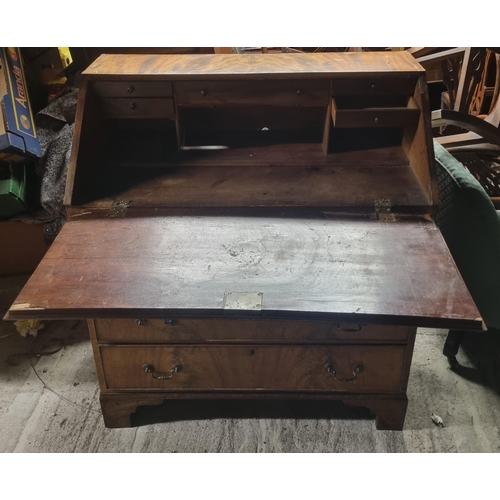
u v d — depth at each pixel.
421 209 1.57
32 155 2.22
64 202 1.58
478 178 2.52
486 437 1.73
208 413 1.84
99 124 1.72
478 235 1.69
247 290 1.31
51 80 2.60
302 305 1.26
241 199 1.61
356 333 1.51
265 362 1.60
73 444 1.73
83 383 1.97
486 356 2.05
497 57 2.29
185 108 1.78
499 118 2.16
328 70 1.61
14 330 2.25
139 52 2.70
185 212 1.59
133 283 1.34
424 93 1.59
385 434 1.75
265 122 1.83
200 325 1.51
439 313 1.24
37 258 2.53
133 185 1.67
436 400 1.86
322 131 1.82
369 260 1.41
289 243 1.47
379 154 1.74
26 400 1.89
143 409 1.85
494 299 1.79
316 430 1.77
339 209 1.58
